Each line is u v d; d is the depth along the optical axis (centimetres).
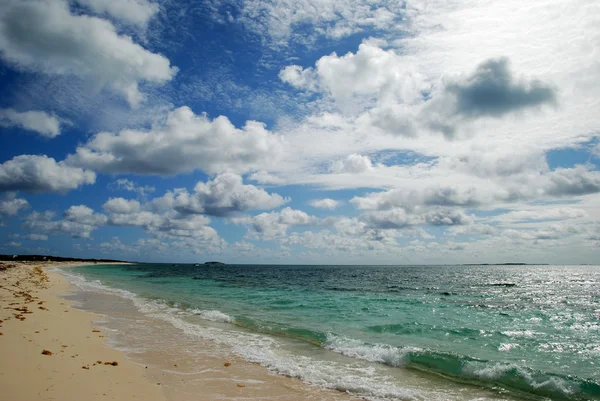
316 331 1557
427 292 4022
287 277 7588
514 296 3762
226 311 2205
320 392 845
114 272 8831
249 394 813
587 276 9731
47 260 15000
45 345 1085
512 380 949
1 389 706
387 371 1026
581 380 954
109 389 769
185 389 823
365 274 9775
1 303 1872
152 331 1493
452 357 1120
